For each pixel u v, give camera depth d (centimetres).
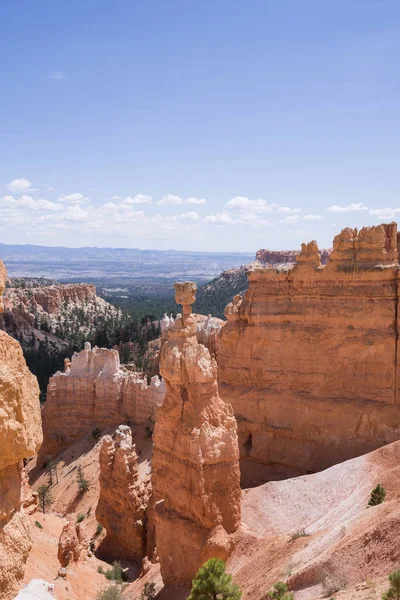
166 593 3097
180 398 3262
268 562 2827
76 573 3064
